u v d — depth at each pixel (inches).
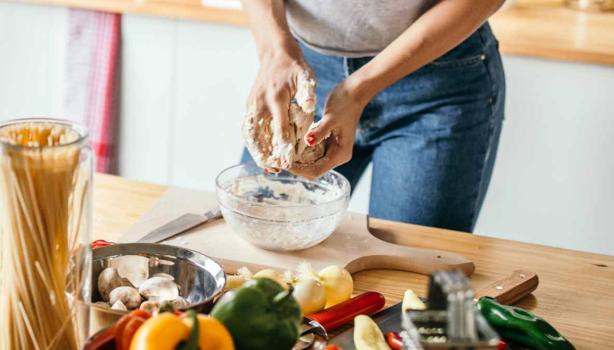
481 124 69.6
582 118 94.7
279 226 51.4
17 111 114.0
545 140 96.6
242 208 51.8
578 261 54.9
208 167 109.4
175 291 44.5
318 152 55.5
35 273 35.7
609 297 50.5
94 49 106.5
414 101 68.8
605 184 96.4
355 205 105.0
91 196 37.5
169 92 106.8
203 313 39.7
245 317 34.0
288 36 58.9
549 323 46.8
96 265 44.8
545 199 98.7
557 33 97.8
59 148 34.6
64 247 36.2
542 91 94.8
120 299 42.9
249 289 34.6
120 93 108.3
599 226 98.2
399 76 58.0
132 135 110.1
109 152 110.0
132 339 32.5
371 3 62.2
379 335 42.3
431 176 69.0
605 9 109.0
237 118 105.7
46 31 108.7
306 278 45.3
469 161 69.6
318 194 59.4
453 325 32.5
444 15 57.6
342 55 67.2
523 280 49.3
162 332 31.5
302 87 54.2
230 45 102.6
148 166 111.3
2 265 36.1
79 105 109.2
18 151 34.1
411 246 56.1
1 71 112.6
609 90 92.9
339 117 55.2
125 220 56.5
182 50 104.4
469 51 67.5
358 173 74.8
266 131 54.7
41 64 110.6
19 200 34.7
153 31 104.4
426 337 34.2
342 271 47.1
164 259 45.8
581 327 46.8
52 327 36.6
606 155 95.3
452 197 69.6
